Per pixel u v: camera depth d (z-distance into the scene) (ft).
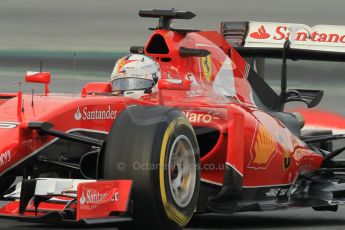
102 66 261.85
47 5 313.94
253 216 110.93
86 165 83.61
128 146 73.61
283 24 135.03
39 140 81.82
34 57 264.31
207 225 98.58
